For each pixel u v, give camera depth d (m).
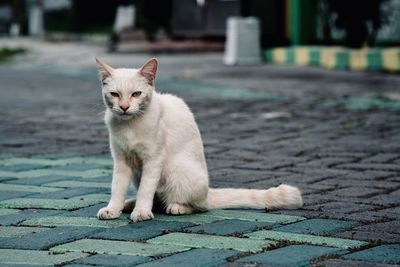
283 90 15.05
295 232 5.04
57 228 5.15
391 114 11.63
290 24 21.33
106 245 4.71
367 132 10.00
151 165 5.39
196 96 14.42
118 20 32.28
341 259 4.38
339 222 5.34
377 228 5.16
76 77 18.91
